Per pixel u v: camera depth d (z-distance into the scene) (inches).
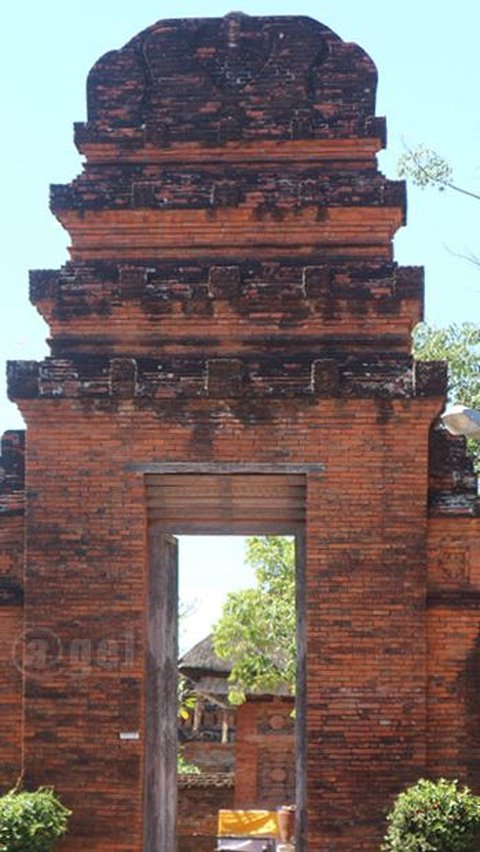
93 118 1046.4
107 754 972.6
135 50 1055.6
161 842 1034.7
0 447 1024.2
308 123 1034.1
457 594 979.9
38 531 991.0
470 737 970.7
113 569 986.1
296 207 1022.4
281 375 994.7
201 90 1047.6
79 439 995.3
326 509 981.8
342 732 966.4
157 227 1028.5
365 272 1010.7
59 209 1028.5
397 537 979.3
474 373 1553.9
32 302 1015.6
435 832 901.2
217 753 2188.7
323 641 973.2
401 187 1019.9
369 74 1043.3
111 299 1013.2
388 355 1000.9
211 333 1008.2
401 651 971.9
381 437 986.1
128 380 991.0
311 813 960.3
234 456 987.3
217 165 1039.0
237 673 1690.5
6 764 984.9
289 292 1006.4
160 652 1032.8
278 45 1050.7
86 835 965.2
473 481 995.3
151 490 999.6
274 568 1654.8
